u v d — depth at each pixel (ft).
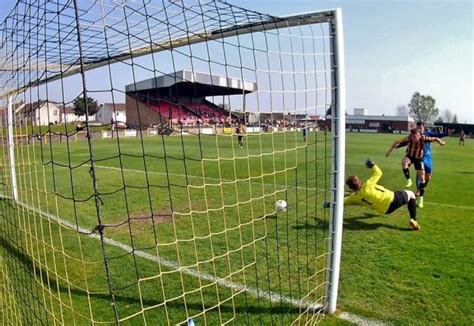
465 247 16.38
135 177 36.83
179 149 63.05
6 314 10.71
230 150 59.41
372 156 59.36
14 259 14.89
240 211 23.02
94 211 23.07
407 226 19.72
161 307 11.34
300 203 24.71
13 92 15.06
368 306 11.30
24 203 21.01
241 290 12.42
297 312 11.00
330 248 10.90
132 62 7.76
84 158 48.21
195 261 15.08
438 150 80.48
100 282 13.03
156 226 19.90
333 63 10.50
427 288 12.41
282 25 11.05
